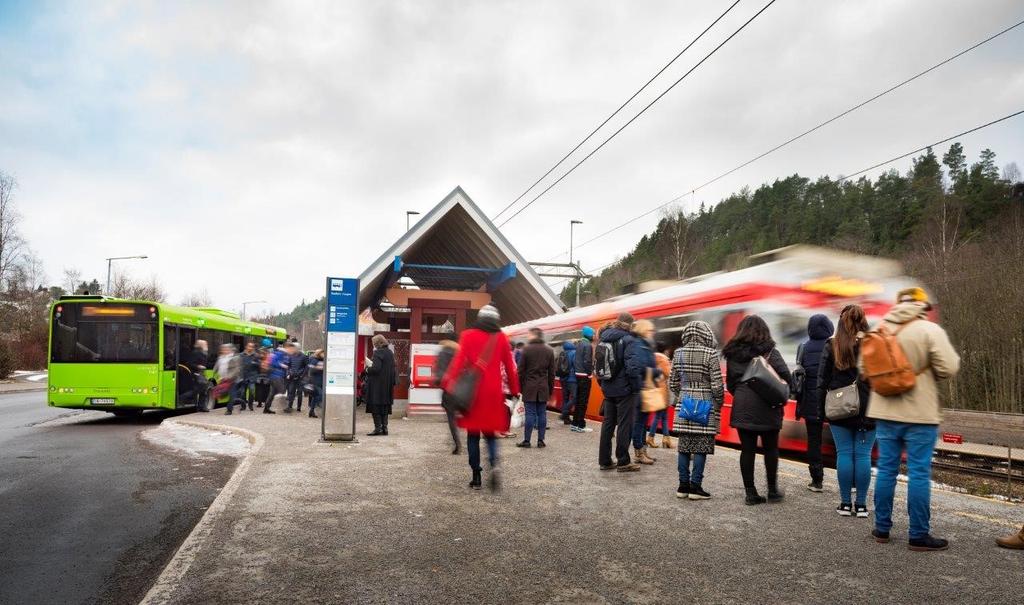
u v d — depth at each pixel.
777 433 6.58
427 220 16.59
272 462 8.89
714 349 6.76
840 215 67.19
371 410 12.09
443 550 5.07
